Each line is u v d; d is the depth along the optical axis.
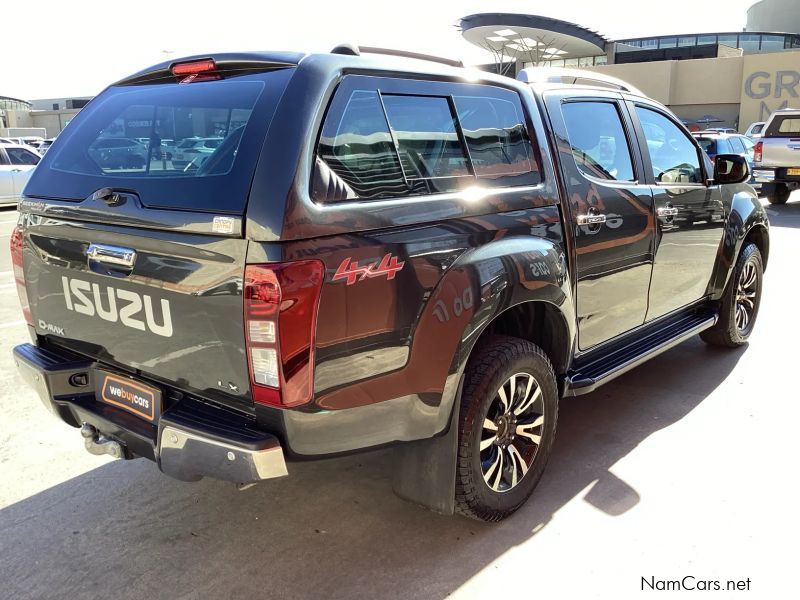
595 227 3.27
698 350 5.17
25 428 3.90
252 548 2.77
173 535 2.86
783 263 8.25
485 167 2.77
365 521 2.96
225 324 2.11
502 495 2.86
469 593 2.48
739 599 2.44
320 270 2.06
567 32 44.84
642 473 3.32
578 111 3.38
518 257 2.71
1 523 2.94
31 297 2.85
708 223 4.31
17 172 16.38
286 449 2.14
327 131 2.21
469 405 2.61
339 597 2.47
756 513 2.96
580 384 3.24
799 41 53.59
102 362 2.63
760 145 14.51
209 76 2.53
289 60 2.34
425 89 2.59
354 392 2.22
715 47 52.78
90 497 3.16
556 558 2.68
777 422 3.87
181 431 2.19
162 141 2.47
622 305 3.62
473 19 43.84
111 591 2.51
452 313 2.43
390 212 2.29
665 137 4.12
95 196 2.45
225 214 2.06
